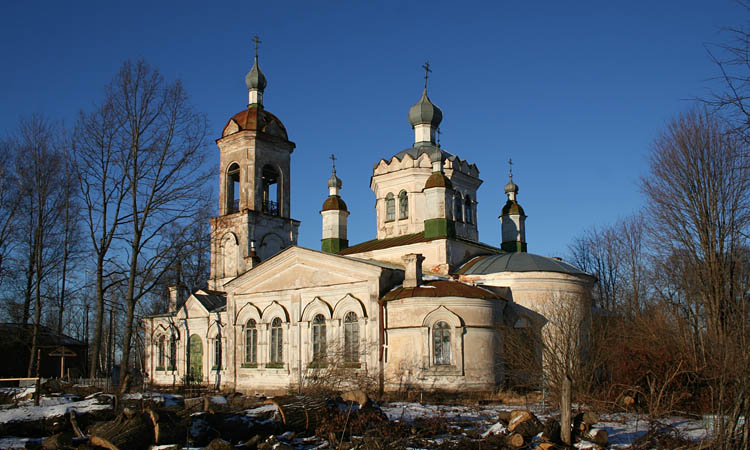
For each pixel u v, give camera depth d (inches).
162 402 896.9
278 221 1828.2
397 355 1288.1
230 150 1828.2
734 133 530.6
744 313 646.5
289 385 1405.0
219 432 706.2
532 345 1236.5
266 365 1505.9
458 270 1505.9
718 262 1284.4
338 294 1407.5
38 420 758.5
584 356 1165.7
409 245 1571.1
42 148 1828.2
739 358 604.7
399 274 1406.3
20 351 1951.3
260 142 1809.8
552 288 1395.2
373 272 1349.7
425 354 1261.1
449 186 1565.0
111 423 677.3
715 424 612.1
